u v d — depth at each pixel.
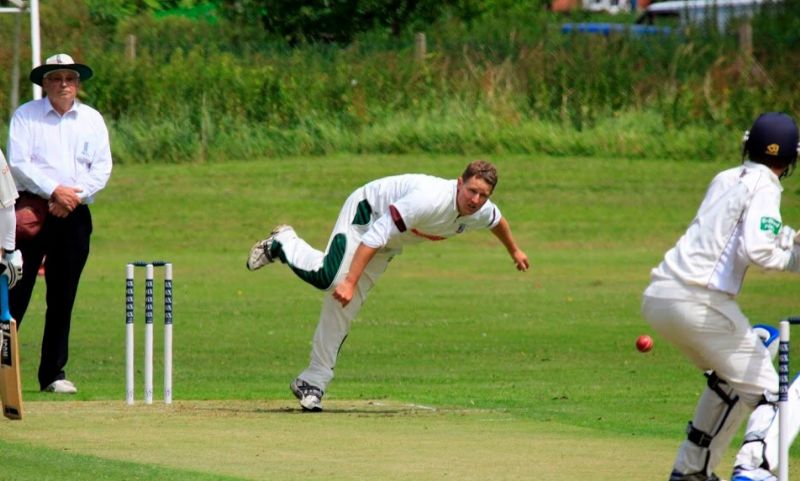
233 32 145.50
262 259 37.62
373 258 37.00
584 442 31.41
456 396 40.84
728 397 25.34
